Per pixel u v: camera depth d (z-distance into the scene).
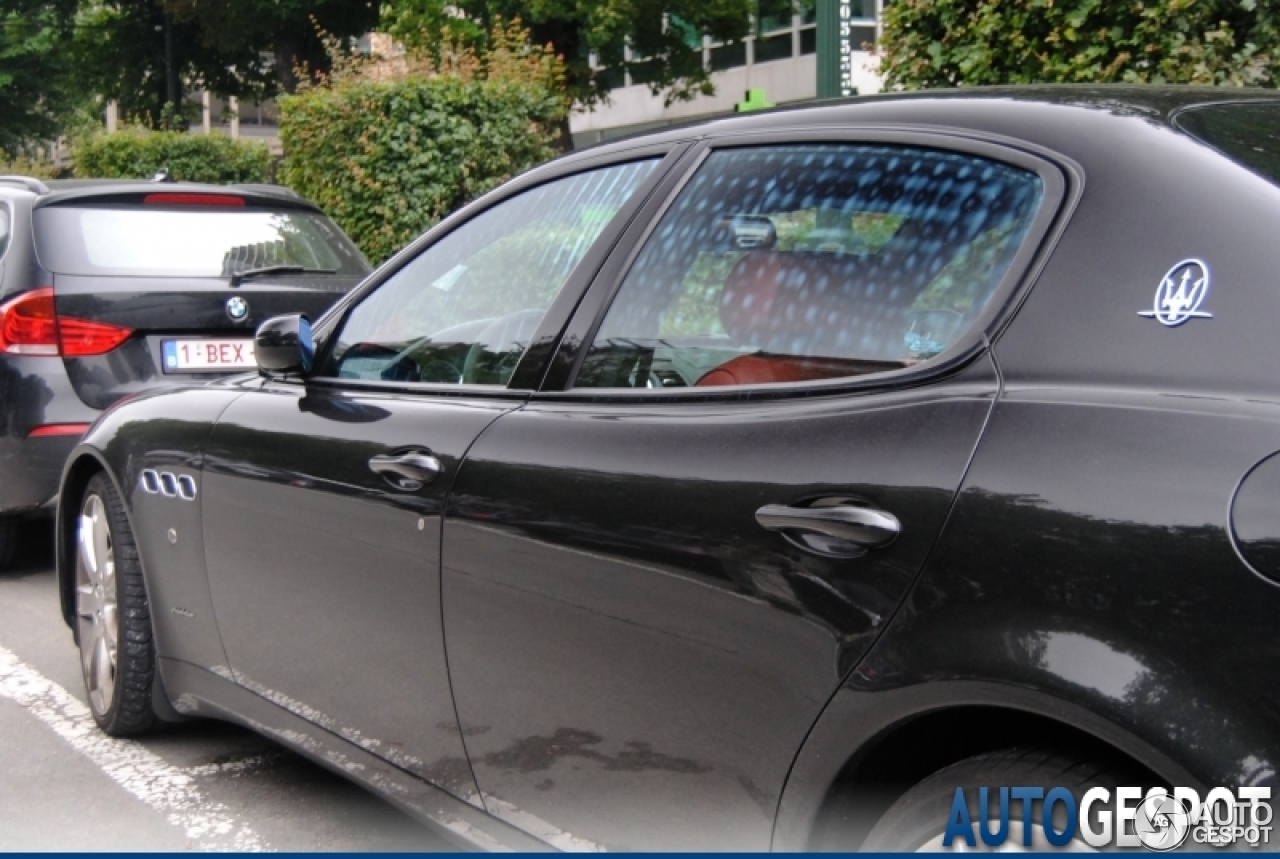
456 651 2.79
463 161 13.68
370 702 3.09
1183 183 2.04
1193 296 1.92
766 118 2.72
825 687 2.07
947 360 2.13
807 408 2.27
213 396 3.82
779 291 2.47
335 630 3.16
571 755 2.54
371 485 3.00
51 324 6.26
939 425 2.05
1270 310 1.85
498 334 2.98
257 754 4.23
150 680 4.16
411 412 3.04
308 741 3.38
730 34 31.12
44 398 6.21
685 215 2.72
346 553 3.09
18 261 6.37
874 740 2.02
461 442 2.82
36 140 41.12
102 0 40.12
